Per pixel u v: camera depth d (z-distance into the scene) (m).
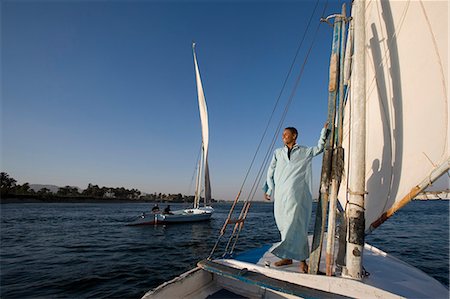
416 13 2.58
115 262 10.21
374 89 3.25
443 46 2.26
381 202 2.92
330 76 2.82
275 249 2.91
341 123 2.72
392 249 10.77
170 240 15.95
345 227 2.71
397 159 2.71
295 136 3.22
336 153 2.67
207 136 27.75
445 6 2.29
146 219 22.84
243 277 2.36
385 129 2.99
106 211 48.22
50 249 12.98
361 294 2.09
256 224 27.14
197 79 27.28
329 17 2.92
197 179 28.78
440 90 2.26
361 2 2.55
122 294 6.59
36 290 6.88
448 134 2.13
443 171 2.14
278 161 3.24
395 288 2.61
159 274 8.45
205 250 12.75
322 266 3.13
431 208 48.03
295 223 2.92
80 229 21.17
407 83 2.64
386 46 3.01
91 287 7.13
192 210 25.38
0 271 8.84
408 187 2.49
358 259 2.36
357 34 2.54
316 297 1.94
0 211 44.56
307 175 3.04
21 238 16.53
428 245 11.66
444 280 6.60
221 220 29.72
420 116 2.44
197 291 2.74
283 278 2.48
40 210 49.59
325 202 2.70
